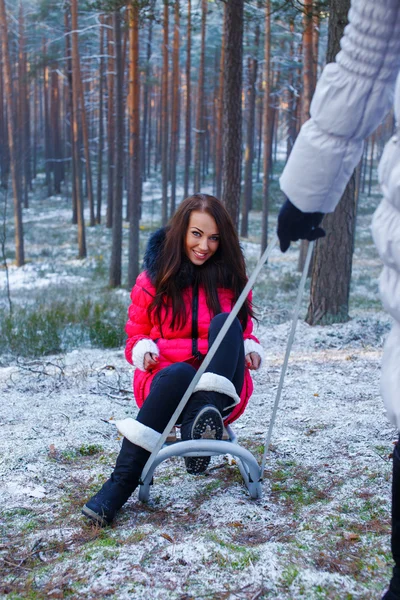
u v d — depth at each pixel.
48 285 19.66
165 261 2.60
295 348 6.84
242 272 2.70
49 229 36.91
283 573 1.99
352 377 5.28
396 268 1.46
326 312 8.41
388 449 3.20
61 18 31.28
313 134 1.68
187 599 1.88
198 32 28.84
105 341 7.32
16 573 2.13
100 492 2.50
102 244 31.78
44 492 2.84
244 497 2.68
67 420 4.03
